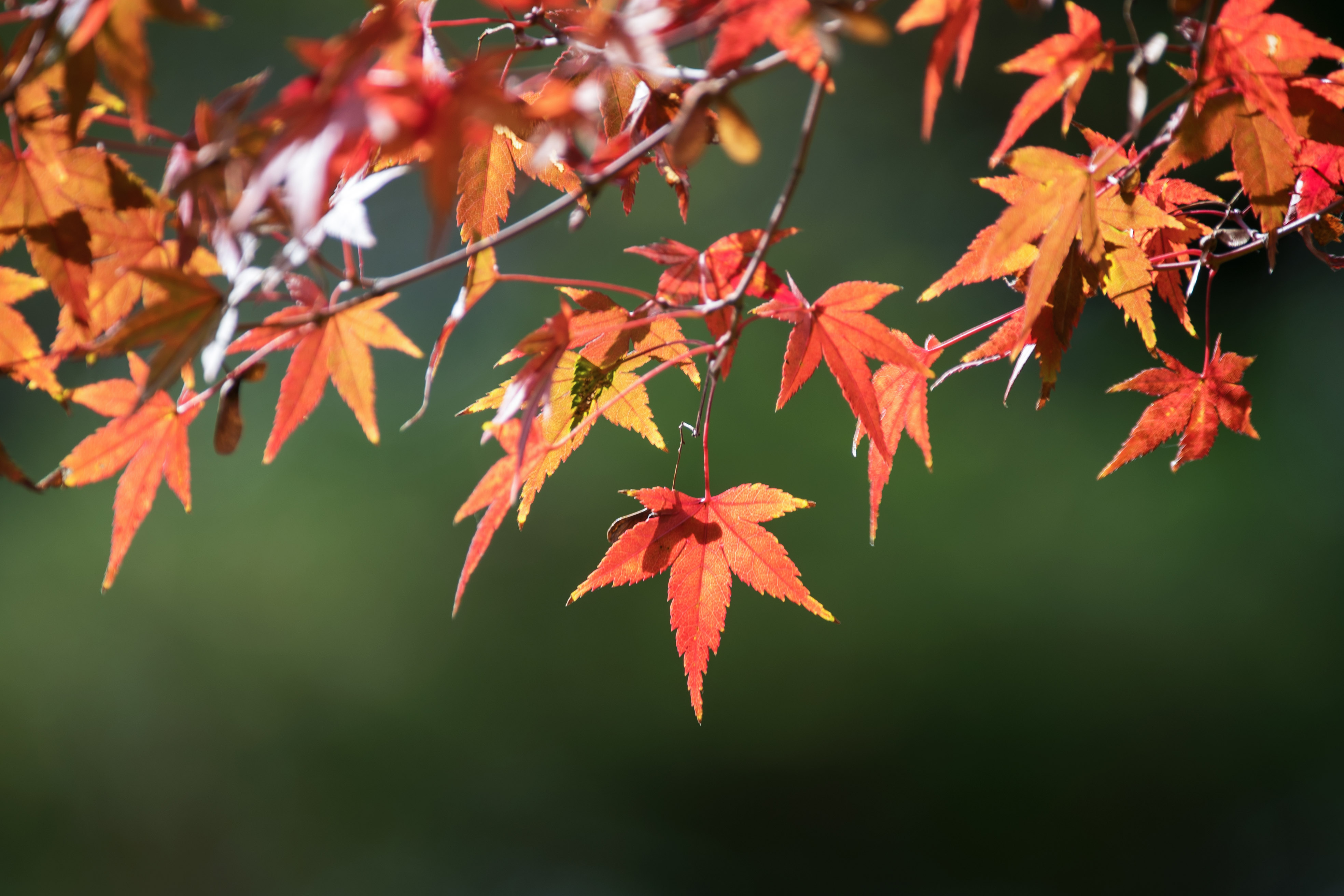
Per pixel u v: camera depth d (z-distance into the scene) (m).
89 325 1.20
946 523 9.13
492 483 1.20
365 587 9.37
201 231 1.10
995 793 8.74
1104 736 8.73
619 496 9.43
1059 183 1.19
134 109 0.95
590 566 9.36
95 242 1.16
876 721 8.84
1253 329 10.16
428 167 0.84
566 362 1.41
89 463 1.24
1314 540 9.12
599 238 10.12
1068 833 8.68
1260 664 8.74
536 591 9.38
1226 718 8.70
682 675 8.96
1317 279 9.93
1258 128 1.20
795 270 10.34
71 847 8.48
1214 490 9.38
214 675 9.09
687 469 9.40
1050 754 8.74
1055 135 10.35
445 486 9.73
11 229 1.14
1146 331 1.56
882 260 10.38
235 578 9.28
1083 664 8.87
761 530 1.47
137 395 1.25
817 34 0.83
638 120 1.33
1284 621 8.81
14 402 9.38
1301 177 1.48
